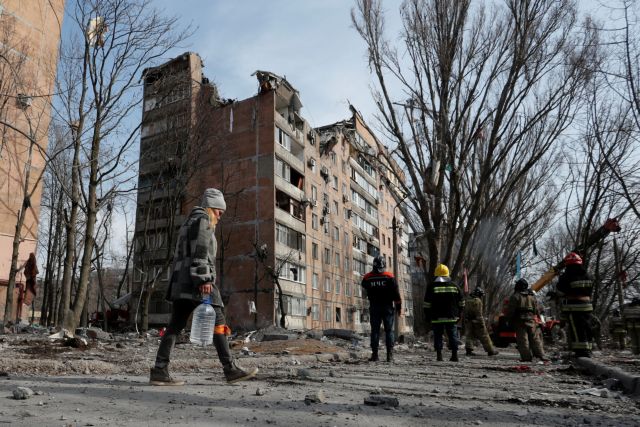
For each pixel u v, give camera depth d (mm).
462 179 22266
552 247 37750
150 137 26969
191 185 36188
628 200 13211
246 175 38219
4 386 3928
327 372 6410
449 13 19422
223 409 3180
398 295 9555
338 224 49406
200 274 4223
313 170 44906
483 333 13500
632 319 12094
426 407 3564
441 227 21047
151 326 36375
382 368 7715
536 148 20828
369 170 60250
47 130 21625
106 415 2883
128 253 33531
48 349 8328
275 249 36438
